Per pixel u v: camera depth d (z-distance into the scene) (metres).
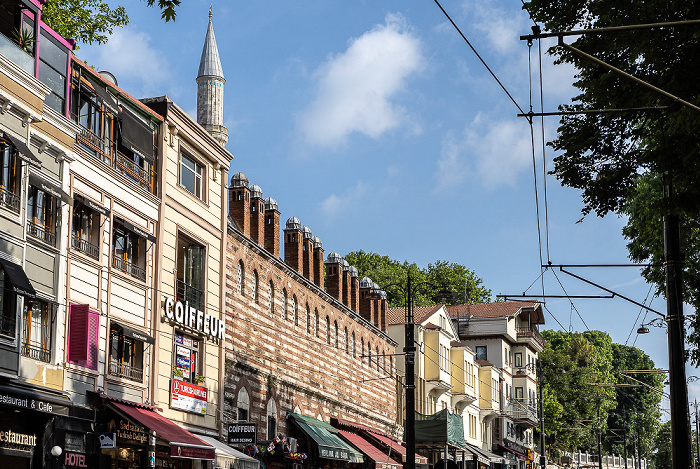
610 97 20.81
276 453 38.22
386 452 50.84
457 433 60.00
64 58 25.25
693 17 19.31
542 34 12.48
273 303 39.94
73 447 24.59
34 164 23.52
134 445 27.72
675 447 18.66
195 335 32.22
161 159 30.62
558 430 98.69
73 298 25.23
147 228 29.58
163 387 29.78
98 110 27.44
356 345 52.50
